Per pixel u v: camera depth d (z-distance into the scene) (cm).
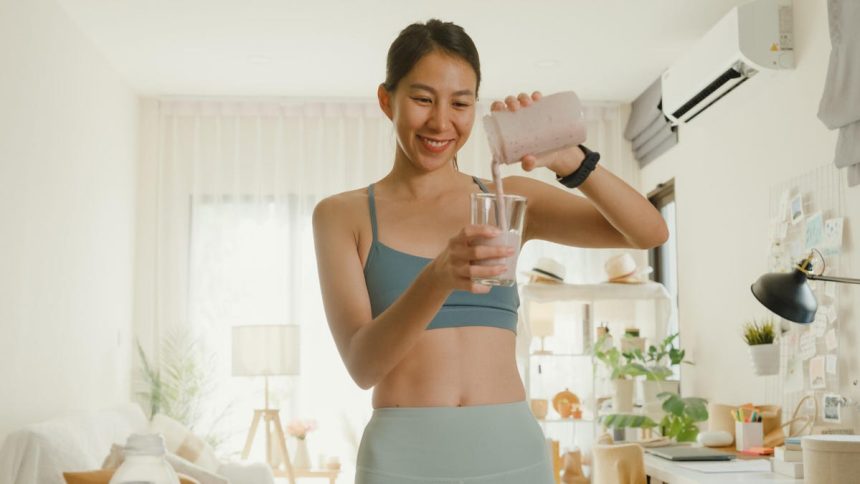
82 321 499
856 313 350
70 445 359
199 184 633
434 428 122
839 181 364
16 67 399
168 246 628
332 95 634
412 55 123
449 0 455
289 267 631
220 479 347
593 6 462
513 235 102
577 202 140
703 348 529
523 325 518
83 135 503
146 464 133
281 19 484
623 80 591
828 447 261
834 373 361
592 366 525
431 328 125
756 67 409
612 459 361
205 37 512
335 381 619
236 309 625
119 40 516
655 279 634
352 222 131
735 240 475
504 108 122
